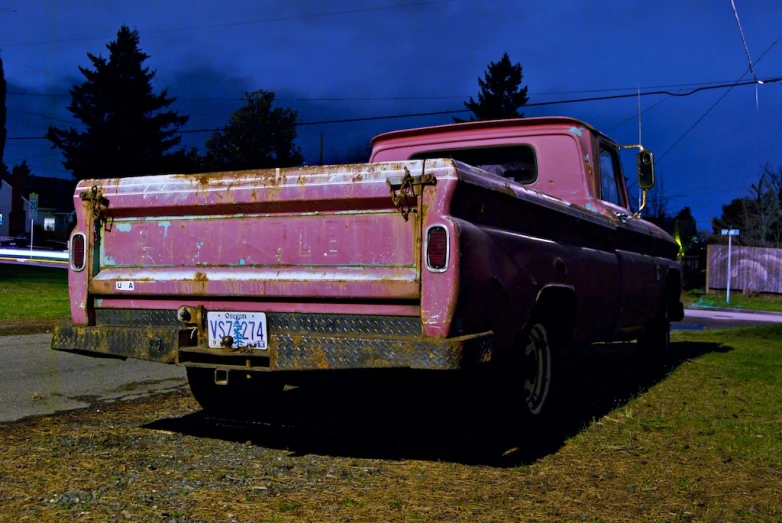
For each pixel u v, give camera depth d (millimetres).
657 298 7586
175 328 4453
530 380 4941
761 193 40156
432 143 6785
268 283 4199
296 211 4207
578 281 5281
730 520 3484
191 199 4453
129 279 4613
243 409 5664
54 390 6453
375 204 3990
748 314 21344
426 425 5285
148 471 4074
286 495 3713
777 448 4762
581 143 6316
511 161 6543
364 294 3959
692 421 5488
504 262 4176
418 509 3537
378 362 3816
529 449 4699
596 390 6781
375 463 4324
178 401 6098
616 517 3494
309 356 3980
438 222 3803
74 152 45531
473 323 3945
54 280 21156
